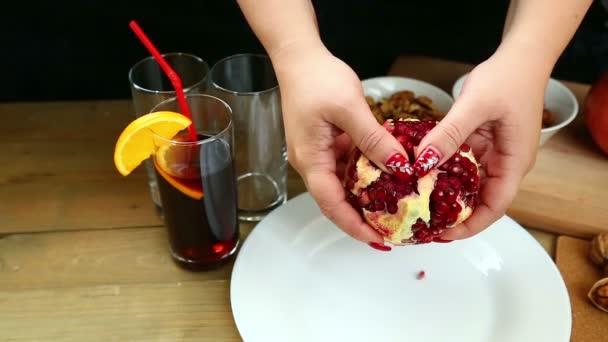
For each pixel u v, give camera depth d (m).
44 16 0.79
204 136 0.52
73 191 0.59
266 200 0.58
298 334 0.47
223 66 0.56
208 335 0.49
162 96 0.53
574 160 0.62
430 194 0.44
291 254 0.52
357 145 0.43
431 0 0.77
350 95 0.42
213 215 0.50
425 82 0.69
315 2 0.78
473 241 0.53
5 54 0.82
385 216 0.44
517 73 0.44
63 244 0.55
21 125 0.66
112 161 0.62
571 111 0.63
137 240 0.55
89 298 0.51
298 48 0.45
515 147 0.45
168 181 0.49
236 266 0.51
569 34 0.46
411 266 0.52
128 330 0.49
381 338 0.48
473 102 0.43
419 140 0.45
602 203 0.57
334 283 0.51
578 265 0.53
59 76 0.83
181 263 0.53
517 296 0.49
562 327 0.47
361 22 0.79
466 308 0.49
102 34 0.81
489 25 0.77
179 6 0.78
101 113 0.67
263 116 0.55
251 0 0.46
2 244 0.55
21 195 0.59
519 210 0.56
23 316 0.50
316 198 0.45
